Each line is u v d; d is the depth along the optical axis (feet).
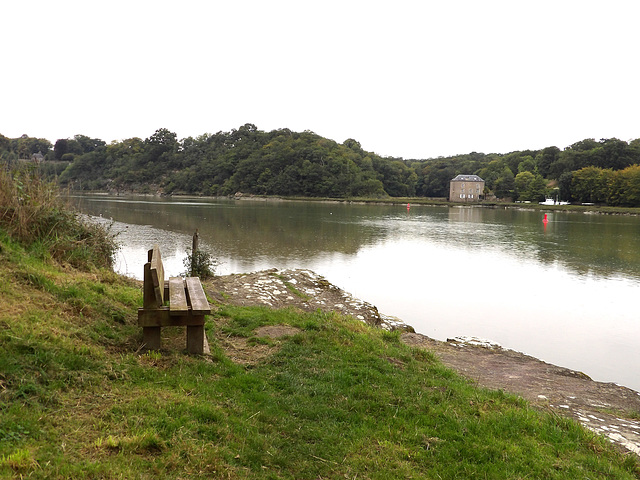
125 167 468.34
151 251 21.06
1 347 13.51
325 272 70.13
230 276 41.39
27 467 9.80
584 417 18.86
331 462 12.72
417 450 13.84
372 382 18.25
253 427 13.66
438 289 62.69
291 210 234.99
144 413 13.02
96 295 20.61
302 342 22.02
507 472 13.08
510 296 60.18
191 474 11.05
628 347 41.55
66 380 13.51
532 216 249.55
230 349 20.65
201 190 451.53
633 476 13.92
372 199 383.45
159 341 17.69
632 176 314.96
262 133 533.14
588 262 89.56
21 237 24.41
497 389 21.40
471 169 506.48
